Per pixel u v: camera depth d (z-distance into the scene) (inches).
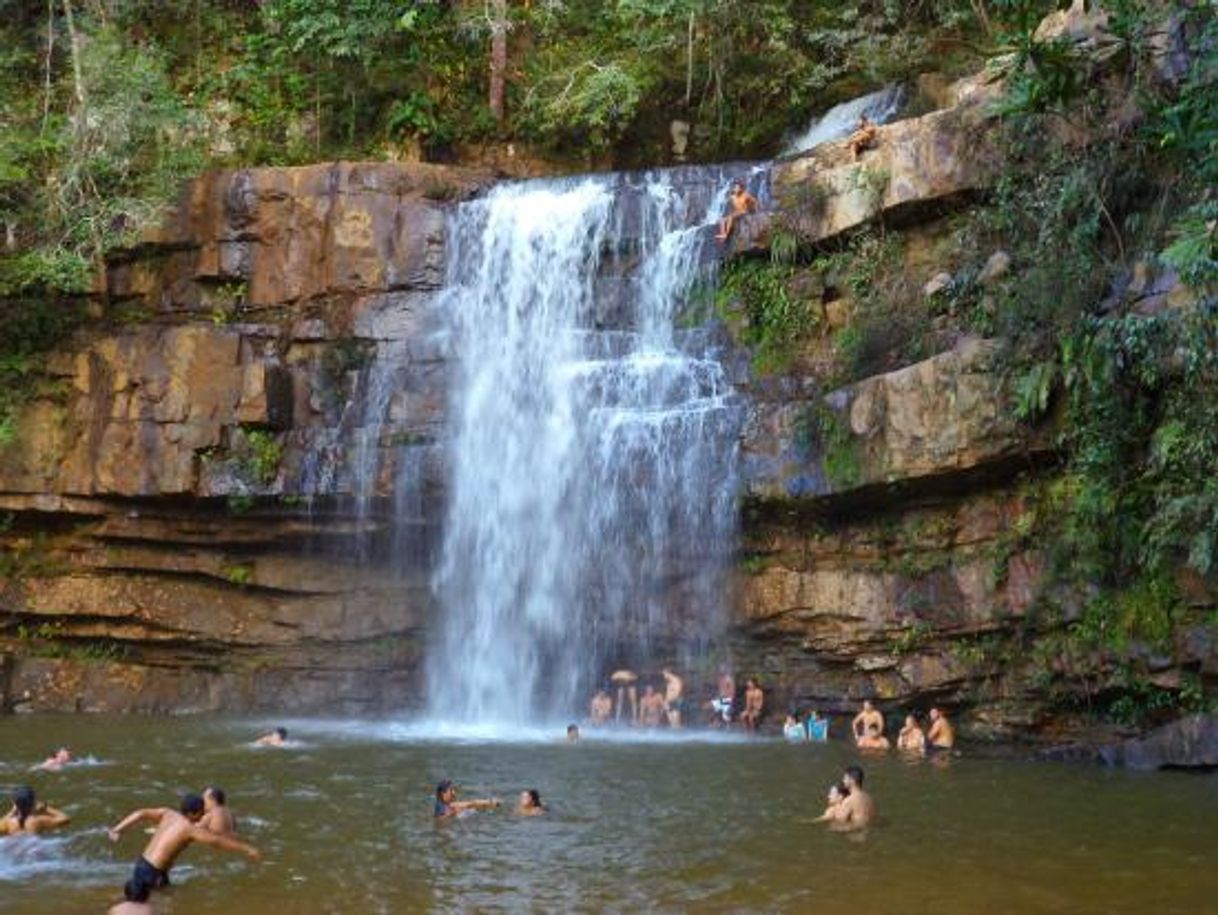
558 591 810.8
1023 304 665.0
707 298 845.2
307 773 564.4
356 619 840.3
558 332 864.9
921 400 685.3
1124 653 614.5
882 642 714.2
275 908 339.3
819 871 382.0
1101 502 621.0
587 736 714.8
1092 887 362.9
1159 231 625.6
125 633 842.2
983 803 496.1
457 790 520.7
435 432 844.0
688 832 438.9
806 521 756.0
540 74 1098.7
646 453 796.6
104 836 426.9
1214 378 574.9
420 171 904.3
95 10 1045.8
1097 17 681.6
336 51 1026.7
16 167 866.8
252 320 885.8
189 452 819.4
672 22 1057.5
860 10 1046.4
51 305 866.1
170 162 898.1
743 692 763.4
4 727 726.5
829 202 800.9
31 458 834.8
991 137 727.7
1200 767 575.8
